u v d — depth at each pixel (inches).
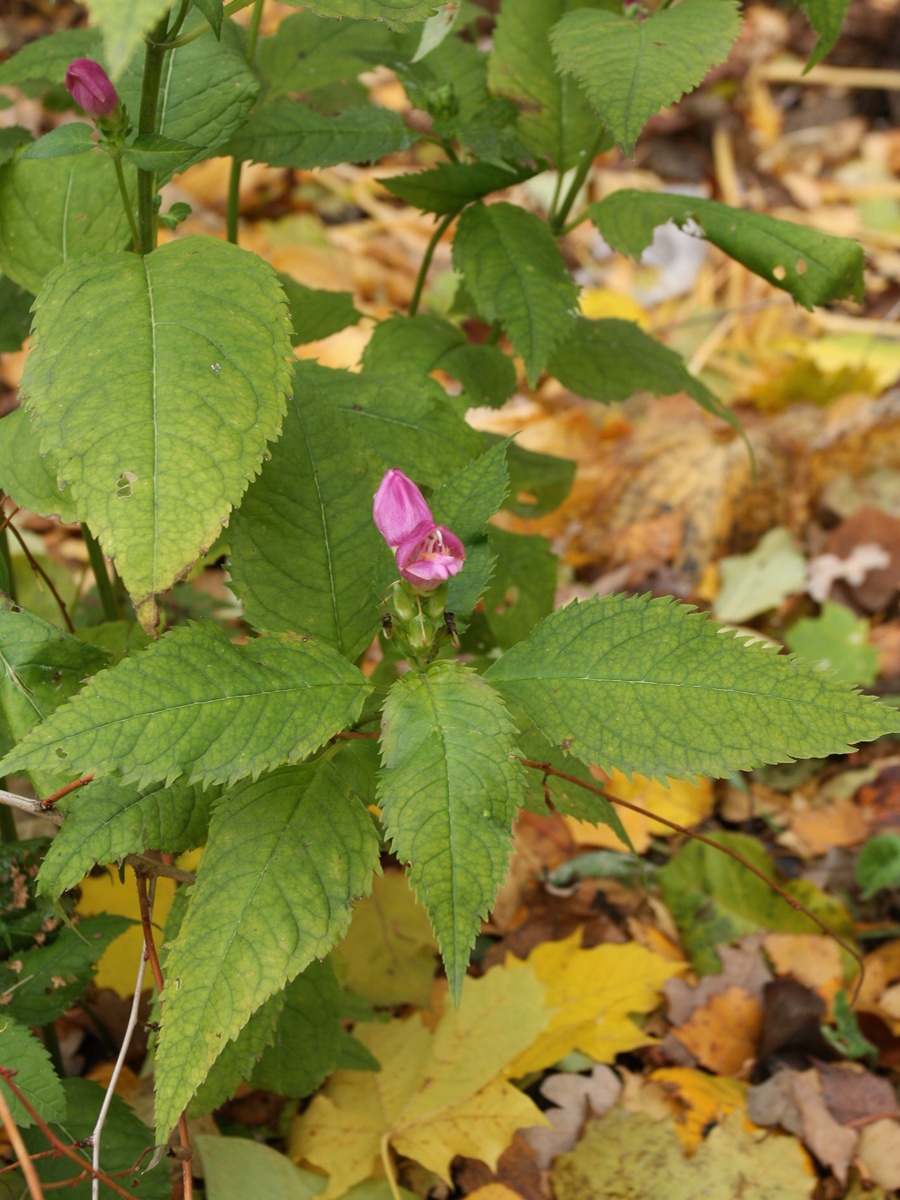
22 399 18.3
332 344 49.2
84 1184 21.6
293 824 19.0
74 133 19.3
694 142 64.9
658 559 42.8
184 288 18.7
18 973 21.6
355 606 20.3
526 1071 26.9
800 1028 27.5
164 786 19.9
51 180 22.2
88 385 17.9
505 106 26.0
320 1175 24.9
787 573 41.0
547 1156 26.1
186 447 17.6
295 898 18.6
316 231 56.0
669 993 28.7
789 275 23.8
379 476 20.8
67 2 59.5
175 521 17.2
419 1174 25.9
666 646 18.4
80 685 20.1
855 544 41.5
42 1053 19.6
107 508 17.2
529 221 25.0
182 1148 20.6
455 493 20.1
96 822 19.6
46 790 19.7
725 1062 27.9
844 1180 25.7
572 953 29.1
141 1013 26.7
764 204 61.4
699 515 43.2
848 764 35.3
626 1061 28.2
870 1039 28.3
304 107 25.7
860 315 54.4
